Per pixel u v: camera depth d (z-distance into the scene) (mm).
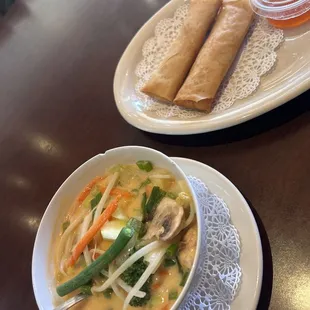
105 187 291
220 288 247
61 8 494
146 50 393
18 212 380
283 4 322
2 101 452
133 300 246
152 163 280
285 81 312
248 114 301
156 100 360
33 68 461
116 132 375
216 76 330
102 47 435
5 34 508
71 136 394
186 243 246
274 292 255
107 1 463
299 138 294
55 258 285
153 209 265
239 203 271
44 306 262
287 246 265
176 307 222
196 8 369
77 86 422
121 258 251
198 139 331
